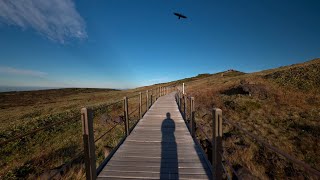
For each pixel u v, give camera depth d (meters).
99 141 10.65
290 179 7.36
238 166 7.92
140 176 4.91
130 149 6.82
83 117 4.17
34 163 8.31
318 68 26.97
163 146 7.10
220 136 3.83
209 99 20.52
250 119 13.46
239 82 27.94
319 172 1.57
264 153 8.96
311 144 9.45
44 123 14.39
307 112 13.83
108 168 5.34
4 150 9.74
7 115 29.78
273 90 20.12
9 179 7.05
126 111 8.38
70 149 9.80
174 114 13.87
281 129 11.43
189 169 5.25
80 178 6.75
